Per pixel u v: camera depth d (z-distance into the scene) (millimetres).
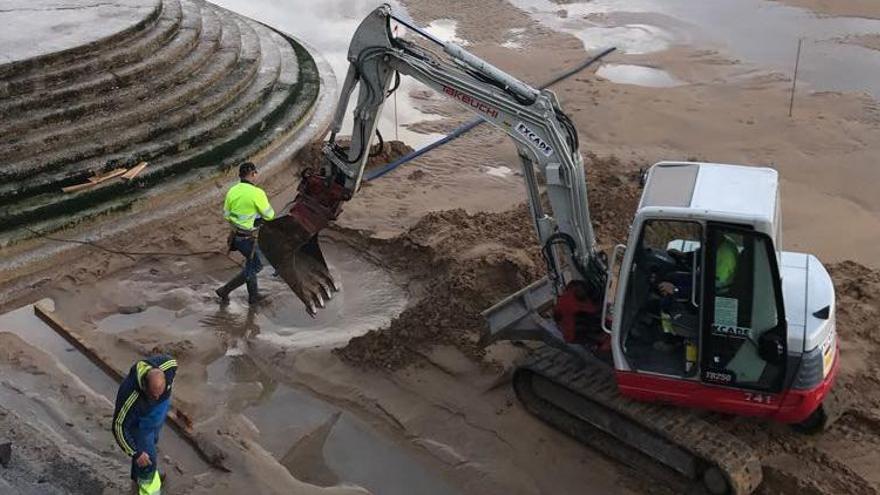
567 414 8164
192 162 12695
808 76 16844
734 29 19516
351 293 10531
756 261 6773
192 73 14031
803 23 19766
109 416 8227
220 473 7602
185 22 15203
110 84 12766
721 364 7164
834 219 11867
